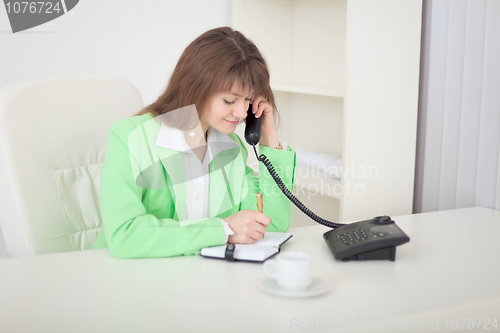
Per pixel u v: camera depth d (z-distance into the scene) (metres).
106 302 0.82
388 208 1.91
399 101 1.85
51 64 2.21
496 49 1.54
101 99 1.47
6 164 1.28
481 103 1.61
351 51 1.72
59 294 0.86
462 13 1.67
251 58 1.17
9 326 0.74
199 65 1.16
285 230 1.33
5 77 2.13
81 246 1.42
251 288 0.88
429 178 1.89
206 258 1.05
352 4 1.70
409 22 1.81
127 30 2.35
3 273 0.96
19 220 1.30
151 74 2.45
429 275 0.95
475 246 1.15
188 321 0.75
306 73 2.52
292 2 2.56
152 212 1.23
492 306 0.83
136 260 1.04
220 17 2.57
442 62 1.79
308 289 0.85
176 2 2.44
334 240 1.09
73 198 1.40
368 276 0.94
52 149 1.36
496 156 1.58
